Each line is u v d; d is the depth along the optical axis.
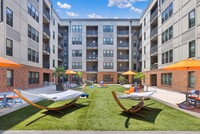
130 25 40.19
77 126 5.97
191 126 6.03
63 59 41.09
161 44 24.03
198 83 14.59
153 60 29.53
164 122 6.53
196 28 15.19
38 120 6.67
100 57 40.25
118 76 40.91
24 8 19.47
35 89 20.55
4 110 8.31
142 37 35.59
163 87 22.88
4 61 8.45
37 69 23.48
